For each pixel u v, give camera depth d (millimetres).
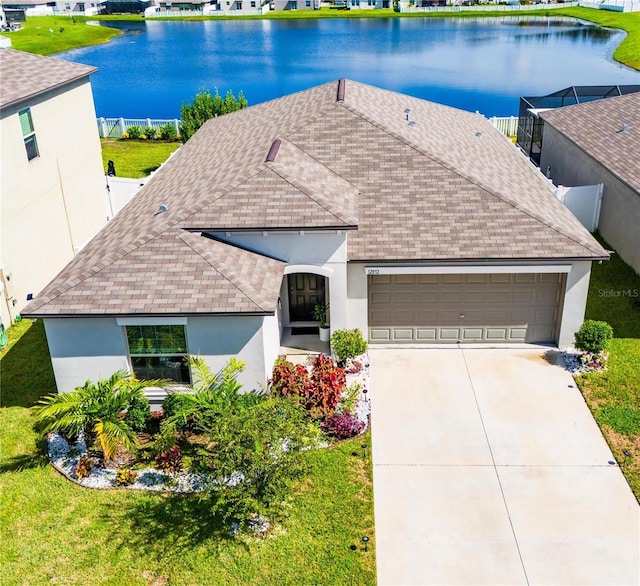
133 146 39594
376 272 16672
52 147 22125
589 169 24656
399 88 60406
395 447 14211
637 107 25859
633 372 16438
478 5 124625
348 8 130125
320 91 23906
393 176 18500
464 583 11062
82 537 12125
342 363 17016
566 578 11133
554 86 59031
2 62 21656
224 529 12180
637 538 11875
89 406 13445
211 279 14539
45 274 22156
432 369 16906
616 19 104812
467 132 24922
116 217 19234
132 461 13883
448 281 17156
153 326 14555
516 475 13375
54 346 14758
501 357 17328
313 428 13047
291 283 17875
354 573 11227
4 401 16328
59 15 123875
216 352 14742
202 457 13492
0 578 11336
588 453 13898
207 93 35188
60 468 13844
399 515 12461
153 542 11977
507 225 17062
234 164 18734
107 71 75000
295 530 12109
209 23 118000
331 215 15789
